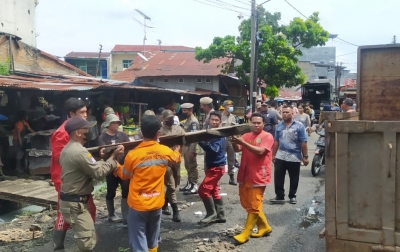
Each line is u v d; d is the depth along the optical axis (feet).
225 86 85.10
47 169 31.99
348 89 94.38
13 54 53.11
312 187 27.09
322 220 19.53
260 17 76.89
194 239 17.07
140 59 95.45
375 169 9.25
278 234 17.53
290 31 76.23
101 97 44.55
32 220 21.04
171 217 20.40
